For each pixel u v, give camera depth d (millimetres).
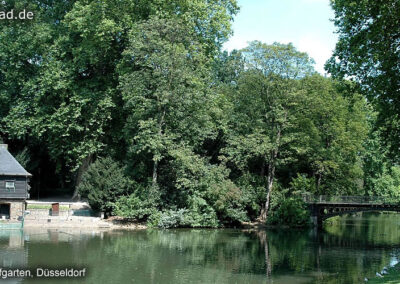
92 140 44312
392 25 23141
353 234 43500
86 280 20328
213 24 45625
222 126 48062
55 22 48250
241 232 41562
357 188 62312
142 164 43094
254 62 50125
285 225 48188
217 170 45125
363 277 22625
